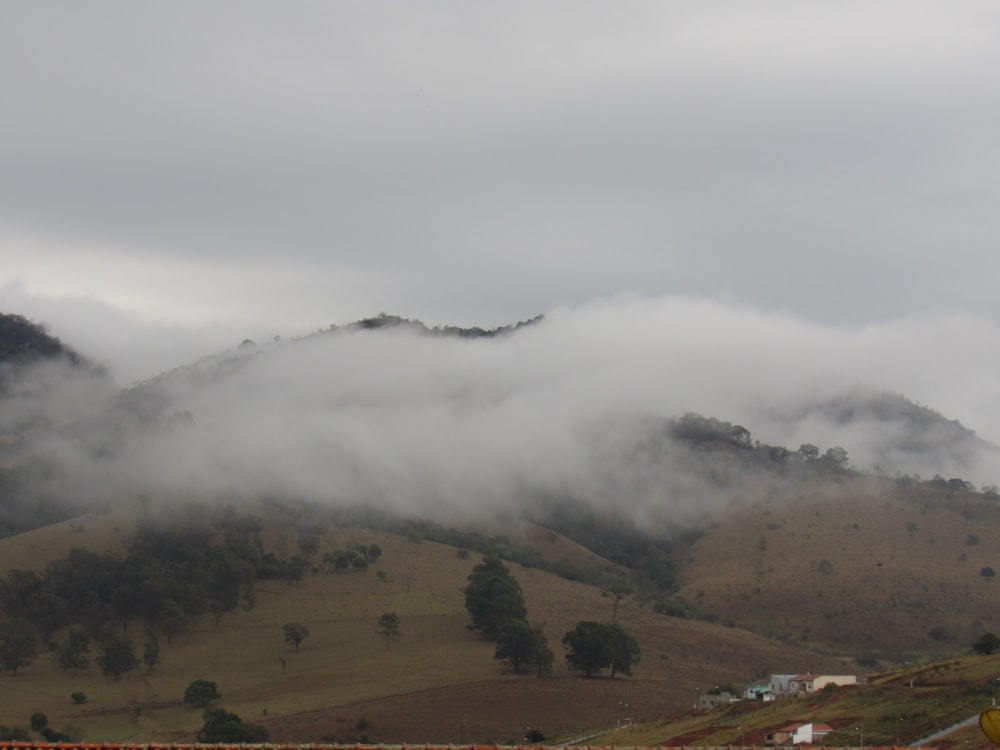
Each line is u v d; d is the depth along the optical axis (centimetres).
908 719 11381
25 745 7900
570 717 16975
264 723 16175
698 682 19625
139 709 17412
